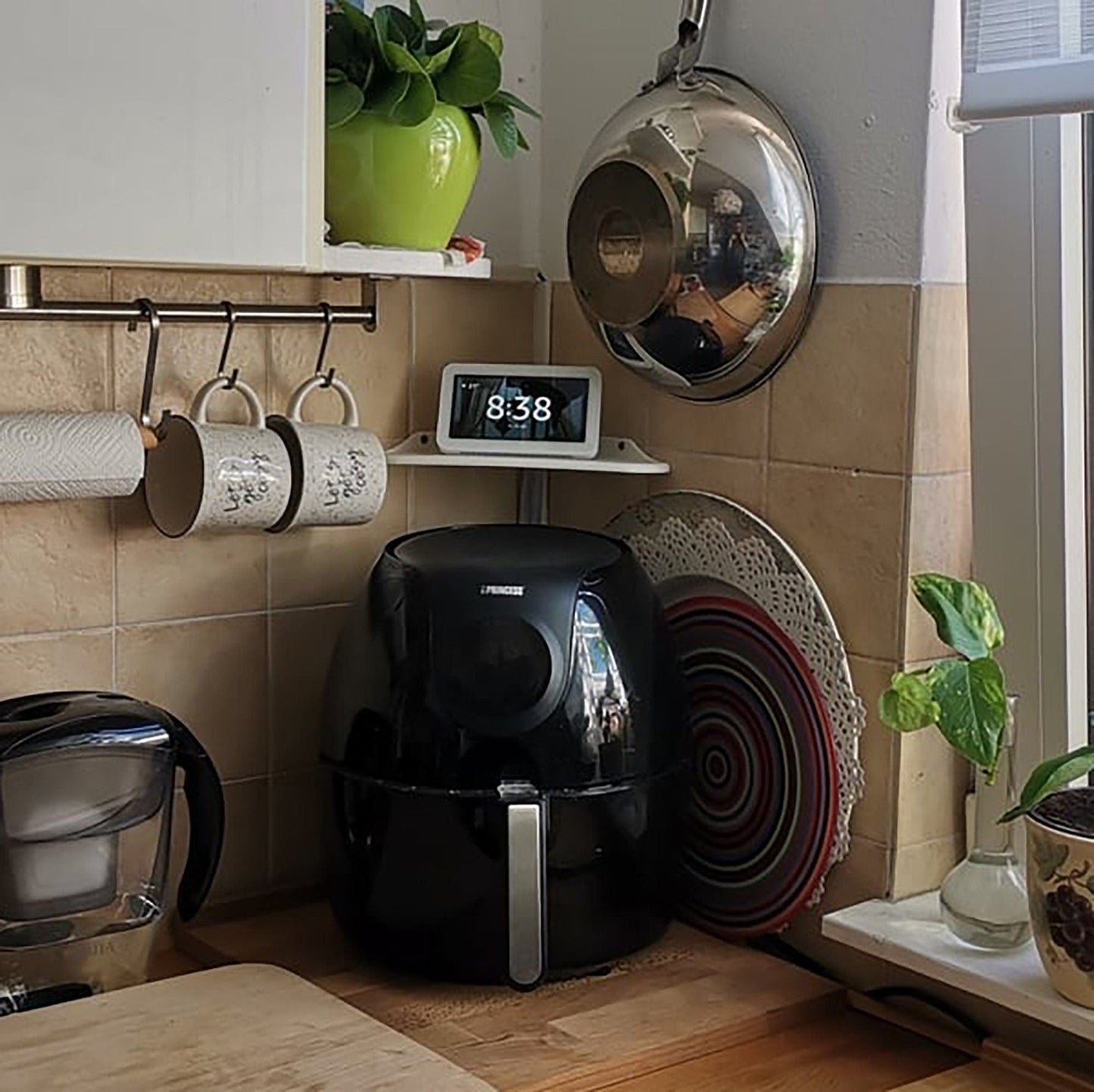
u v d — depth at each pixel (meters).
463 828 1.25
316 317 1.43
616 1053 1.20
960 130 1.22
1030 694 1.30
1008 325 1.25
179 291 1.39
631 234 1.37
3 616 1.33
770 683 1.40
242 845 1.49
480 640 1.25
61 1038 1.11
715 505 1.45
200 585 1.43
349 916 1.32
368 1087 1.05
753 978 1.34
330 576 1.51
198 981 1.21
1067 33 1.12
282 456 1.36
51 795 1.21
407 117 1.30
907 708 1.19
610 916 1.30
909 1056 1.25
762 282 1.32
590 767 1.26
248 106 1.11
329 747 1.33
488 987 1.31
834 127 1.32
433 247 1.37
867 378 1.31
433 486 1.58
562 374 1.51
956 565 1.32
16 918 1.22
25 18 1.03
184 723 1.44
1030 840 1.16
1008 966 1.21
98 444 1.25
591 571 1.31
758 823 1.42
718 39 1.41
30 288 1.28
